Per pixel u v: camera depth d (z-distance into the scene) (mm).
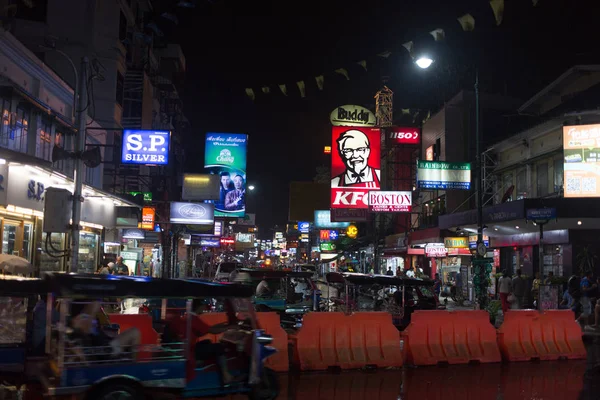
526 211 20172
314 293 15664
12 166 15805
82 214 21312
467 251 29625
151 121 38156
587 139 22609
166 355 7098
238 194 39188
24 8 26750
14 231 17297
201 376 7387
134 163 22578
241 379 7707
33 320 7984
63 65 26703
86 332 6957
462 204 33219
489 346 12578
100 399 6621
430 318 12344
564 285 22328
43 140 19547
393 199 32594
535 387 9734
